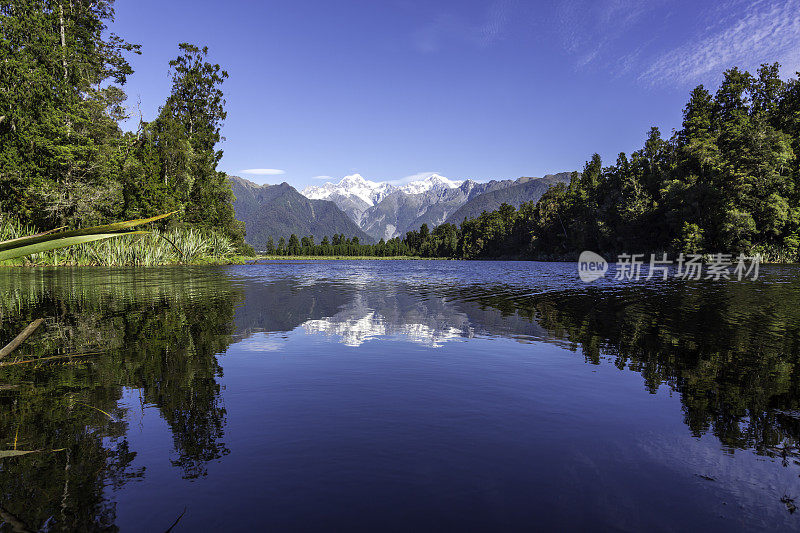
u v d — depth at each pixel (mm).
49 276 24188
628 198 76500
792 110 69500
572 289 19281
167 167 58812
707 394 4762
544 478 2918
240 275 29406
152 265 42219
